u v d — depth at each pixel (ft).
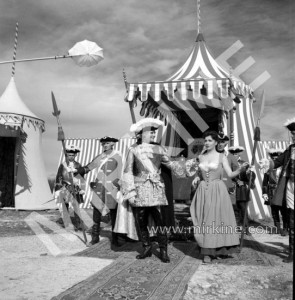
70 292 10.20
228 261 14.52
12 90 40.34
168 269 13.08
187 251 16.67
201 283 11.36
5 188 39.04
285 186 14.78
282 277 12.04
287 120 15.25
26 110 39.93
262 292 10.55
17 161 37.81
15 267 13.60
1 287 11.02
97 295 10.05
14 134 37.68
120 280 11.59
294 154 14.75
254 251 16.42
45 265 13.94
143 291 10.42
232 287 11.05
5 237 21.38
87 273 12.71
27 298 9.96
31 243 19.26
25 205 37.70
